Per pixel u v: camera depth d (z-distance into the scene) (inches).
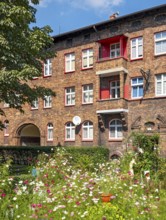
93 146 1008.2
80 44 1150.3
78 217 274.7
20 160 962.7
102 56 1092.5
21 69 637.3
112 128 1034.7
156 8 964.0
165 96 940.0
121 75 996.6
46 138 1211.9
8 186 324.2
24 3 690.8
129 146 711.1
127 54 1031.0
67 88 1176.8
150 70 981.2
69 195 312.2
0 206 289.9
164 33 968.3
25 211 290.0
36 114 1254.3
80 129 1109.7
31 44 659.4
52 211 279.0
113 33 1071.6
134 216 288.5
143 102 980.6
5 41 590.2
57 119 1184.8
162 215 317.1
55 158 562.9
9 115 1350.9
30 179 424.5
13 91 682.2
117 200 307.0
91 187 329.1
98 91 1050.1
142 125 970.1
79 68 1143.6
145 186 404.8
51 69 1228.5
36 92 710.5
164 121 928.3
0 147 1020.5
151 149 563.2
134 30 1026.7
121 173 451.2
